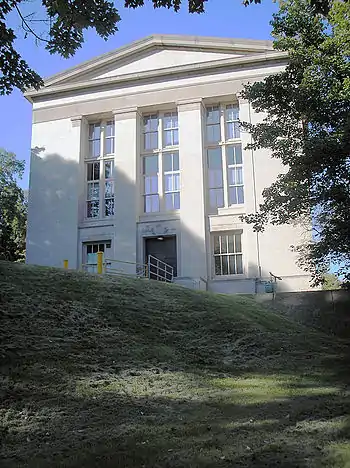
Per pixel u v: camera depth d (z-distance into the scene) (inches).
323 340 544.1
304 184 562.9
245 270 911.7
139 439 242.1
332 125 581.3
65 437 247.3
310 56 591.5
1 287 484.1
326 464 201.0
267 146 612.7
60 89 1084.5
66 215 1029.2
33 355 367.2
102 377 353.1
